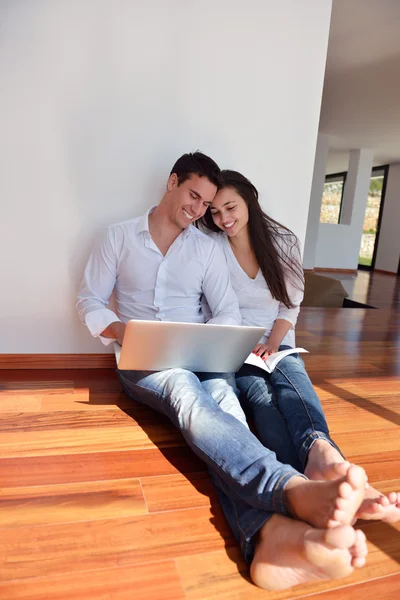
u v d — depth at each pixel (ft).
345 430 5.39
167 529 3.48
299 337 9.67
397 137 24.57
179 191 5.10
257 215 5.59
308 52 6.66
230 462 3.42
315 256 29.84
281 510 3.02
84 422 5.06
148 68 6.15
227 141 6.63
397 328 11.36
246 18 6.33
